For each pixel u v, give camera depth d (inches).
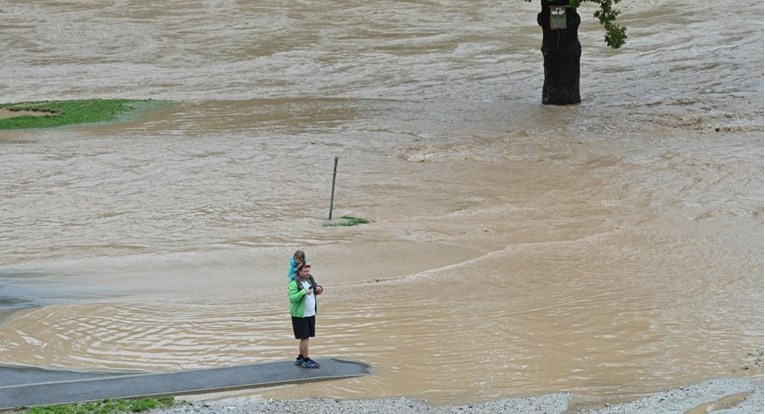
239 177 4293.8
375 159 4623.5
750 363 2204.7
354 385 2064.5
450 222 3624.5
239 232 3486.7
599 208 3823.8
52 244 3344.0
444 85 7017.7
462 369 2165.4
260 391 2032.5
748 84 6540.4
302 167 4461.1
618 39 5743.1
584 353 2274.9
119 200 3944.4
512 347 2309.3
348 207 3850.9
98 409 1889.8
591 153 4650.6
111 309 2583.7
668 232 3462.1
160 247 3302.2
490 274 2957.7
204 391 2026.3
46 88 7298.2
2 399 1958.7
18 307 2618.1
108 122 5654.5
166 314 2554.1
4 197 3991.1
